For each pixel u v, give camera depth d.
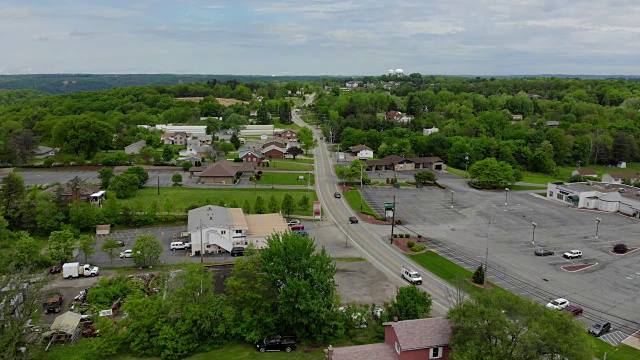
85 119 147.25
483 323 35.84
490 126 195.00
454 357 34.97
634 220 98.12
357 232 86.94
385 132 184.00
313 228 88.94
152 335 46.72
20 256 64.25
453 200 112.50
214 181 121.81
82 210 84.69
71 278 64.75
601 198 106.19
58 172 133.00
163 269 68.06
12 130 178.12
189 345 46.03
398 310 48.16
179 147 182.00
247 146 178.25
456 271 68.38
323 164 154.00
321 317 47.03
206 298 48.78
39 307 48.53
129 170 115.75
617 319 54.34
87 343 46.84
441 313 54.59
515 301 36.47
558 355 33.25
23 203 84.94
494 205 108.75
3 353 39.03
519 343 33.81
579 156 169.12
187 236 81.94
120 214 87.81
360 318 49.72
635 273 68.56
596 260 73.81
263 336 47.72
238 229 76.12
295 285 47.16
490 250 77.81
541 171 154.38
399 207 105.00
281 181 127.00
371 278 65.19
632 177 138.62
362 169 129.00
